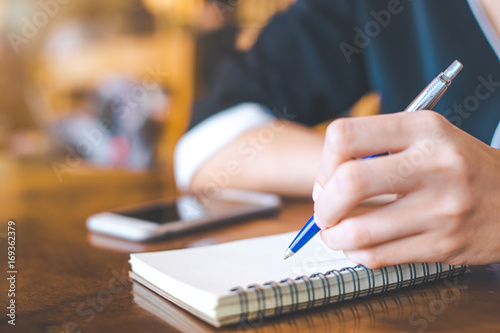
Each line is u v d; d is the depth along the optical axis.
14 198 1.11
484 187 0.47
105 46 2.72
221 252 0.56
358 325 0.41
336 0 1.21
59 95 2.74
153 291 0.51
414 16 1.08
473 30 0.97
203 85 2.55
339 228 0.47
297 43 1.20
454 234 0.47
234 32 2.49
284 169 1.04
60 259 0.65
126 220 0.78
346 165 0.45
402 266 0.49
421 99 0.51
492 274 0.54
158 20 2.66
